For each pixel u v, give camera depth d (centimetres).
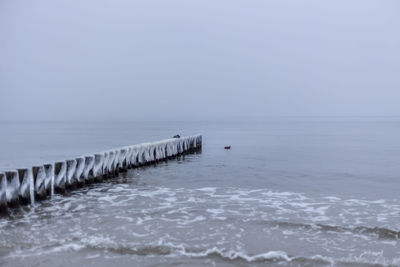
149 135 6906
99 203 1405
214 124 14475
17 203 1272
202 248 945
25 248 937
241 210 1332
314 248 959
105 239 999
